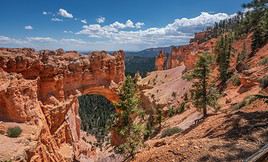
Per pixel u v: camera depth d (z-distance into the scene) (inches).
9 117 1521.9
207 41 5477.4
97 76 2593.5
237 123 784.3
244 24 707.4
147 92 3553.2
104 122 5068.9
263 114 810.8
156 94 3368.6
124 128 1090.7
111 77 2714.1
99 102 6240.2
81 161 2108.8
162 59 6259.8
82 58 2507.4
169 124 2020.2
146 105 3348.9
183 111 2293.3
